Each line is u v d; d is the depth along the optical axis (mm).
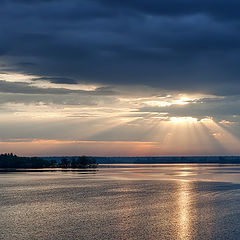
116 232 70375
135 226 75125
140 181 191250
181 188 148625
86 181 192125
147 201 108938
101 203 105375
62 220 80938
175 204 102375
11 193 131875
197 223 77188
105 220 80812
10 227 74312
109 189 146250
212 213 87625
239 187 150500
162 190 141000
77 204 103625
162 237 67062
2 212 90938
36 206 100250
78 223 77875
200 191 135500
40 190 142500
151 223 77750
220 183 173625
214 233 69125
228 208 94250
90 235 68250
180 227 74000
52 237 66875
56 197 119562
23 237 66938
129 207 97750
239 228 72500
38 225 76000
